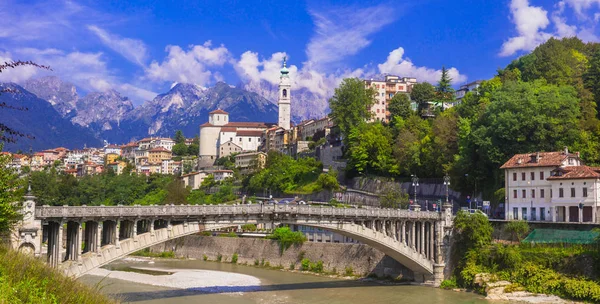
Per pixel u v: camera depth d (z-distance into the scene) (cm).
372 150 15500
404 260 9400
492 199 10962
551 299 7800
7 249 4069
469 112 13838
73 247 5947
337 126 18612
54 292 3553
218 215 7094
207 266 12544
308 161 18588
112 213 6153
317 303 8225
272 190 18488
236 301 8319
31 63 2758
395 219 9006
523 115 10625
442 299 8338
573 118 10969
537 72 14362
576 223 8450
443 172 12888
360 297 8625
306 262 11562
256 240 12812
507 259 8581
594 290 7506
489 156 10819
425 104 18238
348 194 15000
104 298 3859
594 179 8906
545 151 10612
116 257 6225
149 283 9969
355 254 10900
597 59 13625
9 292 3142
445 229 9569
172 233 6756
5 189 5103
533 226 9038
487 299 8250
